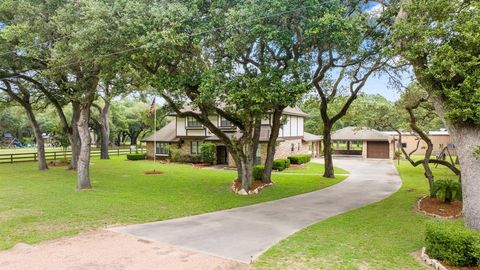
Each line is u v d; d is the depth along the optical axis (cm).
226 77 1327
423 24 870
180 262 727
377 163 3403
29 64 1958
